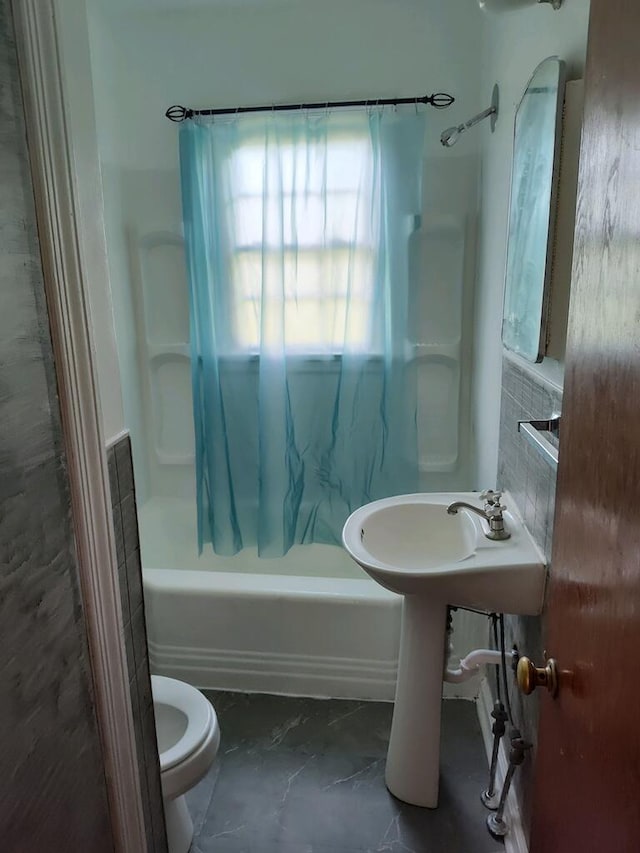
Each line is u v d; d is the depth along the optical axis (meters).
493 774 1.70
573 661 0.79
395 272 2.37
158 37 2.40
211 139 2.34
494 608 1.44
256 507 2.68
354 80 2.35
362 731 2.02
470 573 1.39
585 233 0.76
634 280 0.58
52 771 0.79
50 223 0.77
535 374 1.48
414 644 1.65
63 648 0.82
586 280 0.75
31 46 0.73
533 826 1.02
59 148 0.79
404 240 2.36
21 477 0.72
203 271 2.43
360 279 2.39
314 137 2.29
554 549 0.92
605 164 0.68
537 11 1.53
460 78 2.31
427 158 2.38
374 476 2.55
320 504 2.67
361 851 1.61
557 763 0.86
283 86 2.39
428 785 1.71
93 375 0.88
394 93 2.35
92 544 0.89
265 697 2.18
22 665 0.72
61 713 0.82
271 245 2.35
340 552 2.68
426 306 2.51
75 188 0.83
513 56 1.77
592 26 0.74
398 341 2.43
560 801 0.84
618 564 0.62
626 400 0.60
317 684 2.17
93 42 2.29
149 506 2.83
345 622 2.10
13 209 0.70
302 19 2.32
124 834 1.01
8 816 0.69
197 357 2.50
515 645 1.65
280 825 1.69
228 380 2.54
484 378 2.21
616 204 0.64
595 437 0.71
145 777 1.16
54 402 0.79
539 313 1.33
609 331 0.66
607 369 0.66
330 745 1.96
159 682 1.68
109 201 2.44
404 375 2.47
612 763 0.63
